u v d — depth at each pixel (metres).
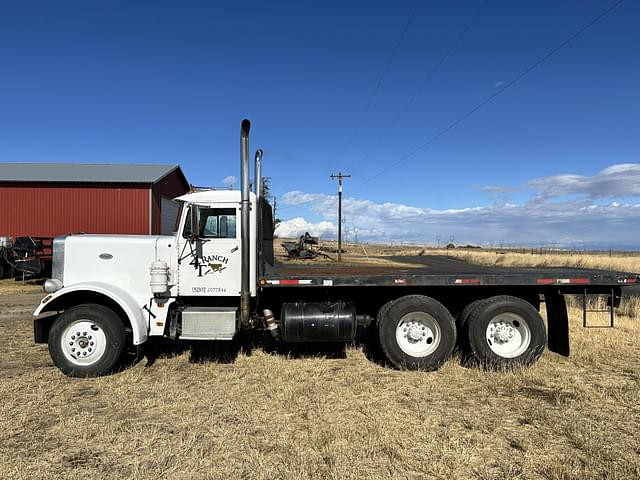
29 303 13.15
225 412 4.75
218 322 6.32
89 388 5.54
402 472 3.53
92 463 3.68
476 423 4.47
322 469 3.56
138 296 6.48
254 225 6.59
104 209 24.00
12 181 23.67
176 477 3.45
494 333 6.52
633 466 3.60
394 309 6.38
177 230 6.55
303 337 6.50
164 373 6.11
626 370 6.21
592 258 31.58
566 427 4.33
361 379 5.85
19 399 5.09
